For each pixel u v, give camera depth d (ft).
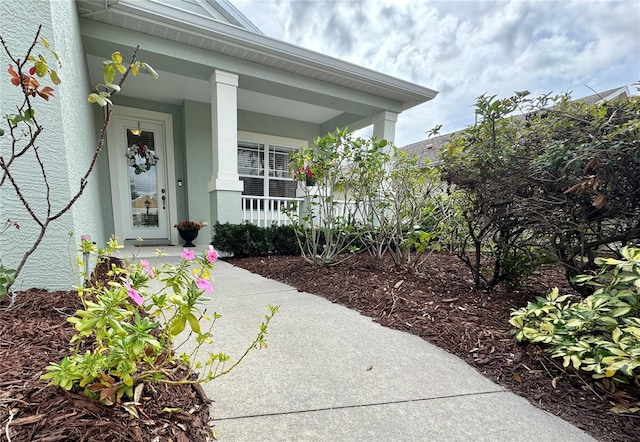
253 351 4.83
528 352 4.86
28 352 3.45
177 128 20.52
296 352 4.88
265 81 15.55
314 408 3.53
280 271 10.71
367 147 10.32
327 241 10.68
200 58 13.60
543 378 4.27
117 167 18.94
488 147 6.94
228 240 14.08
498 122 7.11
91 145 12.49
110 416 2.67
